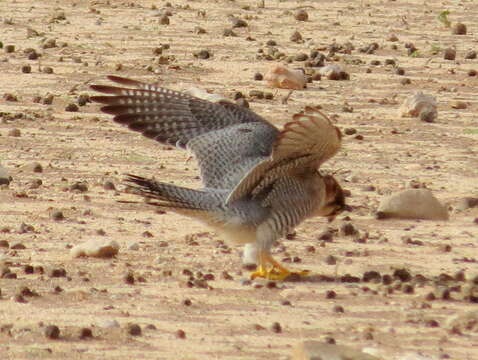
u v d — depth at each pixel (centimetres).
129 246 1383
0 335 1053
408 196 1569
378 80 2698
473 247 1429
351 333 1083
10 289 1198
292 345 1044
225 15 3675
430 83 2675
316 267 1322
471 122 2280
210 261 1337
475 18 3728
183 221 1529
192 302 1175
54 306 1146
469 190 1731
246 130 1233
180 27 3403
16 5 3728
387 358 1006
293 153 1184
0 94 2400
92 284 1229
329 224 1523
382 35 3353
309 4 3978
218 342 1048
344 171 1833
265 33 3334
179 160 1902
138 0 3938
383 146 2045
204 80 2619
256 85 2581
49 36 3152
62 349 1016
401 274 1276
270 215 1223
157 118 1231
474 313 1127
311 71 2728
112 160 1883
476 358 1015
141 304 1162
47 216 1527
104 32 3259
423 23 3600
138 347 1028
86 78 2592
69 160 1873
